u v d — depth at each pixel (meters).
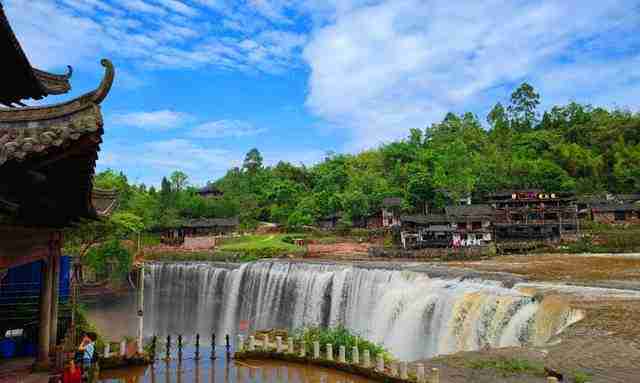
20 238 12.77
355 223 101.38
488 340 28.08
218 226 97.50
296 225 103.25
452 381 17.91
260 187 136.12
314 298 47.44
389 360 23.97
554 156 124.81
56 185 10.91
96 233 41.66
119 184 92.62
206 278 59.41
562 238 75.75
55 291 17.42
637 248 63.66
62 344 16.92
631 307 25.20
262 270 54.44
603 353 18.89
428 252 65.94
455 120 154.88
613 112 144.38
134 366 25.91
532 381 16.94
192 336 52.91
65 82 14.32
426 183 100.44
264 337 28.31
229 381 23.22
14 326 19.42
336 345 26.20
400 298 37.53
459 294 31.66
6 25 8.28
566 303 25.75
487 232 77.81
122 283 56.00
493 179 108.94
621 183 113.25
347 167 143.62
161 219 97.06
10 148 7.61
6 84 11.05
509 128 150.38
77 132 7.95
